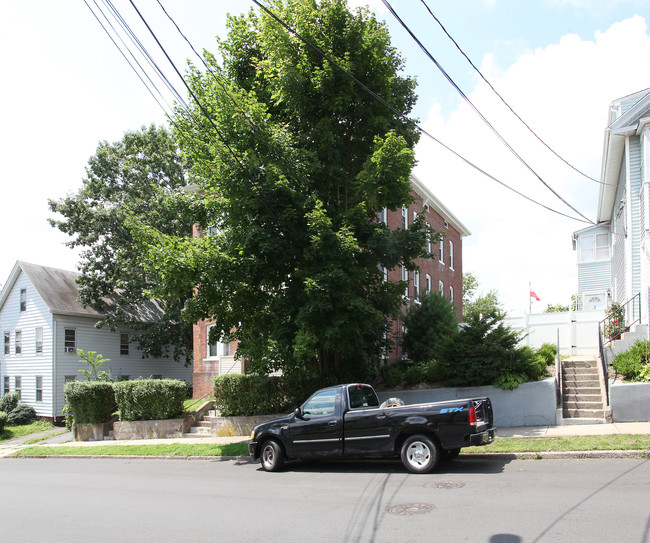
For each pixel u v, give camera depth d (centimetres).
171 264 1289
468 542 550
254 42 1498
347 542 583
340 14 1354
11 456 1878
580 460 973
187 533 668
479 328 1524
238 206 1348
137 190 3328
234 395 1822
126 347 3581
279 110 1513
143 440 1898
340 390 1078
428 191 2930
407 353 2208
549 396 1367
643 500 670
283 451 1120
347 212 1390
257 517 723
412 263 1495
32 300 3288
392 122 1505
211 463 1361
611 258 2820
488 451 1075
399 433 978
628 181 1892
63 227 3253
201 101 1332
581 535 548
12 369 3341
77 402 2125
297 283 1397
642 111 1855
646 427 1162
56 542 666
